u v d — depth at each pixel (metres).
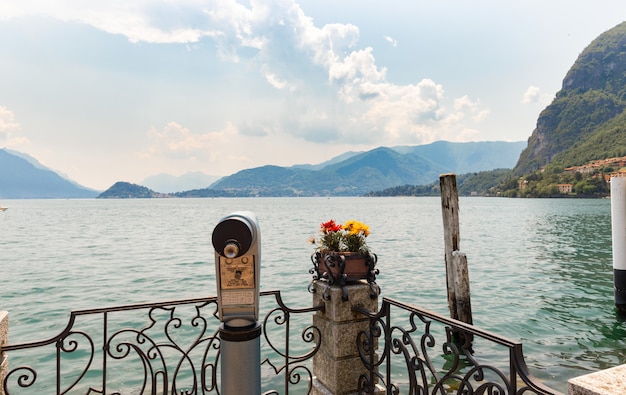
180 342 7.84
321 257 3.58
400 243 26.44
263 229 38.78
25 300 11.55
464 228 39.06
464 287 9.15
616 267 10.21
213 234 2.34
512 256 20.39
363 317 3.42
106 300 11.52
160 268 16.84
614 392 1.33
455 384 6.14
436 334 8.55
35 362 6.98
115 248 24.09
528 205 110.75
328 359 3.43
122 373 6.44
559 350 7.57
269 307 10.63
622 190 9.91
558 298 11.61
